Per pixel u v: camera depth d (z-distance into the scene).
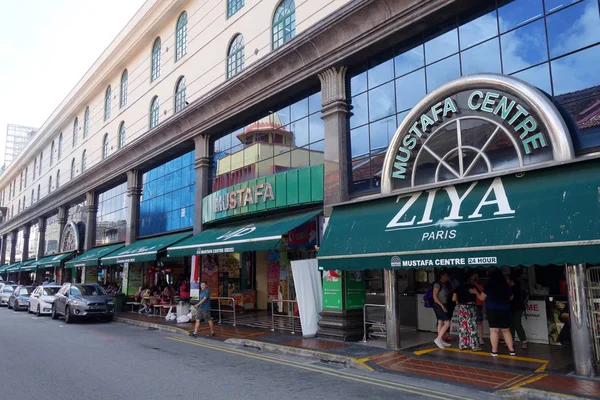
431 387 7.07
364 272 11.94
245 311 19.16
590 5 8.07
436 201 9.12
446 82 9.55
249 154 16.28
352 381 7.53
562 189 7.24
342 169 12.02
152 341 12.66
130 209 24.08
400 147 10.51
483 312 10.51
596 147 7.65
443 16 10.20
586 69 8.00
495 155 8.75
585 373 7.02
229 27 17.39
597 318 7.60
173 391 6.83
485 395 6.59
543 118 7.89
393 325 10.01
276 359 9.70
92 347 11.45
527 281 10.65
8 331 15.01
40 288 23.05
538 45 8.70
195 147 19.08
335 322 11.48
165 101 21.53
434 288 10.02
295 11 14.08
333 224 11.15
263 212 14.75
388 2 10.71
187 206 19.81
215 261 18.33
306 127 13.90
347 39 11.84
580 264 7.20
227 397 6.49
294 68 13.52
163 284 22.19
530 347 9.54
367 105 12.00
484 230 7.79
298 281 12.25
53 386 7.18
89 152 30.06
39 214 39.66
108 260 22.38
